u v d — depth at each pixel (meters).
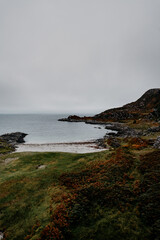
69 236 8.91
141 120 121.88
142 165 17.44
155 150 23.23
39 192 16.50
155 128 65.06
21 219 12.50
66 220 10.08
